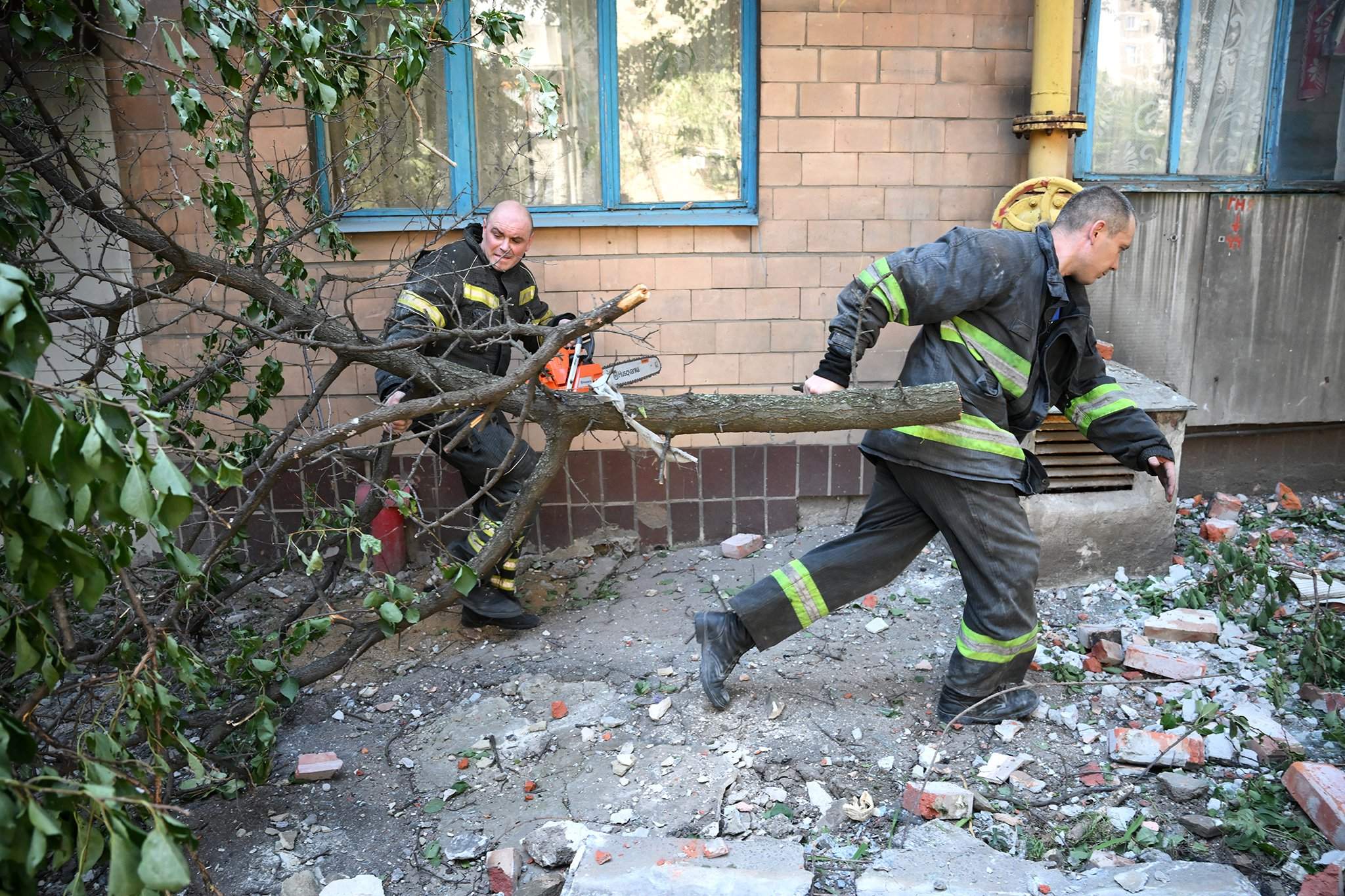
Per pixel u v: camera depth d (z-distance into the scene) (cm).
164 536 207
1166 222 498
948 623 404
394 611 293
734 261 471
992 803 285
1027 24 459
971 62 460
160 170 438
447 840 283
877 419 277
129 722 238
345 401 464
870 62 457
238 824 292
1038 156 454
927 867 255
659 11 461
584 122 468
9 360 151
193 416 389
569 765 315
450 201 464
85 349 314
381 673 387
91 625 379
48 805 167
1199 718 305
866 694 349
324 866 274
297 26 280
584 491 482
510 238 384
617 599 442
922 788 279
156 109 432
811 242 471
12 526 162
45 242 301
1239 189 497
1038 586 432
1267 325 516
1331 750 308
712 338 477
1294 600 414
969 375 303
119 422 165
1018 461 306
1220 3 488
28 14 298
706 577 456
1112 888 244
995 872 253
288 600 446
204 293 450
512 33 330
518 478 396
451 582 312
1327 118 501
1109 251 297
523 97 463
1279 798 280
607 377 285
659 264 470
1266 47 495
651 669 374
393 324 368
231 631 363
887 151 465
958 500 307
